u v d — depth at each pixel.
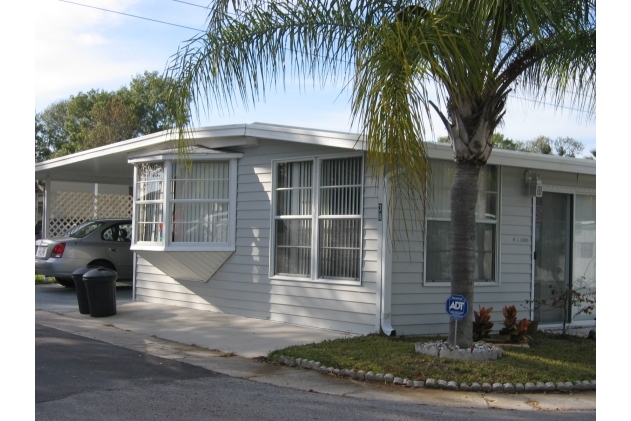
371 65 7.13
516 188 11.88
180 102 9.24
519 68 8.81
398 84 6.91
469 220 8.72
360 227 10.52
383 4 8.86
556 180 12.51
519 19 8.21
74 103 41.91
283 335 10.55
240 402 6.86
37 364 8.24
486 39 8.16
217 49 9.14
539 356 9.19
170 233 12.41
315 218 11.16
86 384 7.36
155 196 12.80
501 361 8.55
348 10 8.88
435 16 7.61
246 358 9.16
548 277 12.43
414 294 10.55
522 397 7.55
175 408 6.53
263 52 9.22
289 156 11.55
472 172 8.71
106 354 9.08
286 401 6.98
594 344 10.41
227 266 12.62
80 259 15.30
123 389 7.21
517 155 11.24
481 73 7.71
